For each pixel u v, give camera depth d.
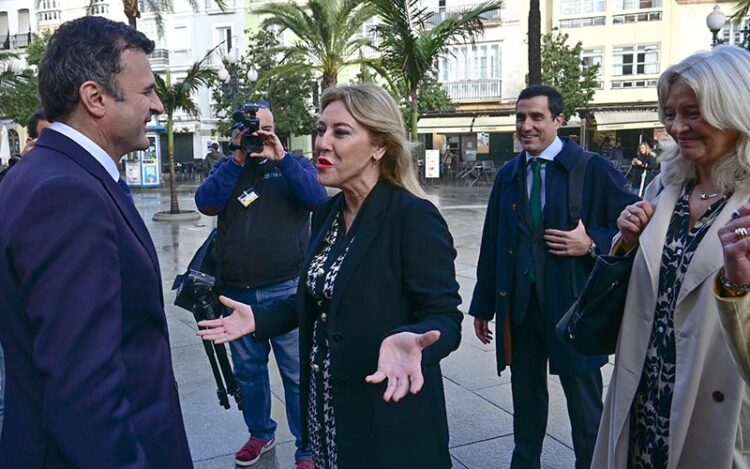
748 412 1.65
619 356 1.89
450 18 10.98
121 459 1.41
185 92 16.72
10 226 1.44
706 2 28.53
